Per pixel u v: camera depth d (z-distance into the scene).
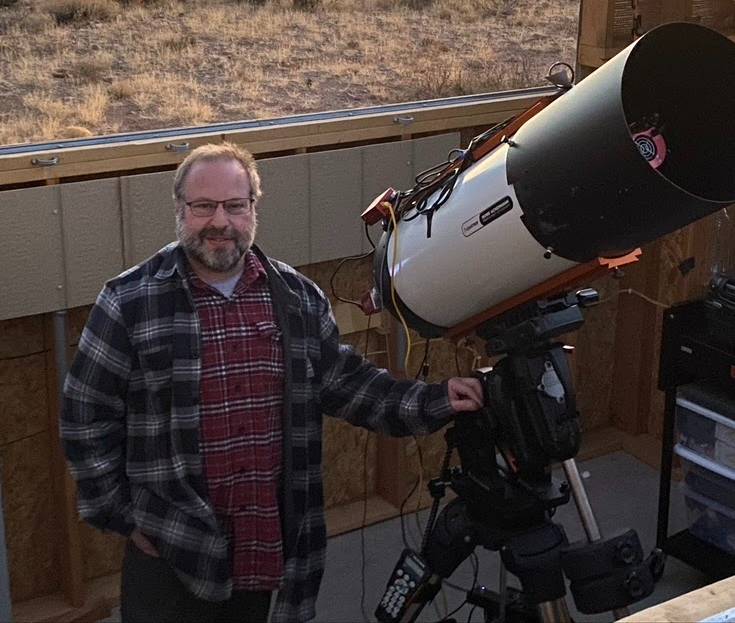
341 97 3.40
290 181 3.20
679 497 3.91
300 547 2.38
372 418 2.43
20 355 3.03
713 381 3.32
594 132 1.79
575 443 2.11
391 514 3.79
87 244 2.89
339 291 3.51
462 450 2.30
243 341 2.23
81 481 2.26
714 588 1.27
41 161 2.77
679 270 3.87
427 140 3.43
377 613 2.40
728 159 1.94
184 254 2.24
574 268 1.99
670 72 1.95
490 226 1.98
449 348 3.79
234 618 2.44
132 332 2.19
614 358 4.30
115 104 3.03
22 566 3.21
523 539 2.26
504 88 3.71
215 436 2.22
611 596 2.14
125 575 2.41
